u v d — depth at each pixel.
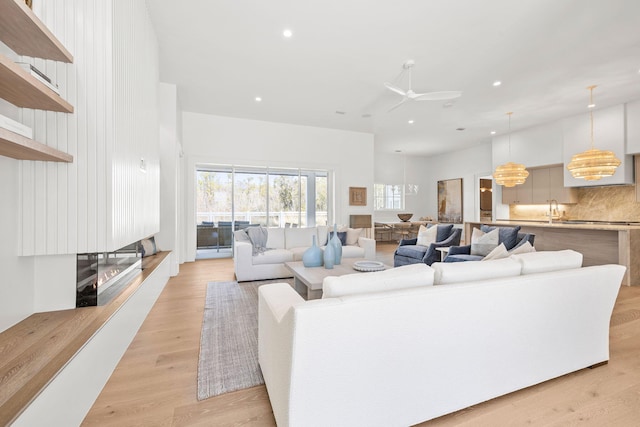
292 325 1.12
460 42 3.37
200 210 6.23
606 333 1.95
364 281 1.37
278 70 4.10
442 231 5.18
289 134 6.75
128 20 2.24
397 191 10.23
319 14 2.90
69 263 1.96
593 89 4.64
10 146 1.40
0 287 1.59
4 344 1.45
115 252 2.36
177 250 4.72
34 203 1.79
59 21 1.82
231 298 3.45
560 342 1.75
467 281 1.55
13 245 1.70
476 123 6.50
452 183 9.63
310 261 3.54
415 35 3.24
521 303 1.59
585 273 1.80
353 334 1.21
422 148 9.16
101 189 1.90
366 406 1.28
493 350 1.54
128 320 2.23
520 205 7.51
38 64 1.77
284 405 1.22
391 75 4.22
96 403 1.57
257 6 2.79
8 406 1.00
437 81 4.39
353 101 5.27
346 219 7.32
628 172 5.29
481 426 1.41
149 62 2.94
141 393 1.66
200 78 4.38
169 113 4.56
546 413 1.50
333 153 7.16
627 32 3.14
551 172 6.61
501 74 4.15
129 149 2.27
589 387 1.72
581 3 2.70
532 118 6.11
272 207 6.78
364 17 2.94
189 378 1.82
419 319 1.34
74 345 1.44
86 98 1.87
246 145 6.38
